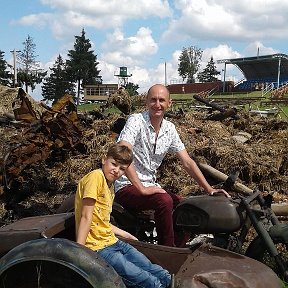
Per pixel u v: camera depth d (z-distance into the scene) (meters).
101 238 3.44
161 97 4.44
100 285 2.90
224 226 3.90
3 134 7.52
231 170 6.63
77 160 7.14
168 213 4.14
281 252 4.12
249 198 3.96
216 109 9.28
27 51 53.28
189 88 53.00
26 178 6.77
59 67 66.81
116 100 8.74
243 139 7.62
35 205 6.48
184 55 81.50
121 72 41.47
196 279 3.21
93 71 67.94
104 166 3.52
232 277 3.24
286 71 50.56
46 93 66.56
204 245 3.68
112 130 7.61
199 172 4.65
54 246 3.00
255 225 3.85
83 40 68.62
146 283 3.34
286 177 6.67
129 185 4.39
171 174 6.62
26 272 3.05
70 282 2.98
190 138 7.37
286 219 4.99
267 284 3.28
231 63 51.28
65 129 6.71
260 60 49.28
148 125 4.48
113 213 4.40
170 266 3.58
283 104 25.34
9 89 11.38
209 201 3.97
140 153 4.50
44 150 6.50
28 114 7.13
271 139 7.70
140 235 4.51
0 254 3.61
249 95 42.28
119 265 3.35
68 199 4.62
